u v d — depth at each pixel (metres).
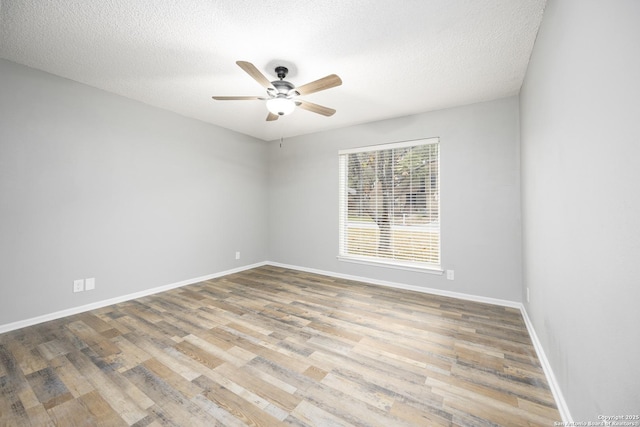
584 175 1.12
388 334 2.29
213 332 2.32
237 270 4.46
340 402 1.50
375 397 1.53
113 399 1.51
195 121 3.80
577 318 1.22
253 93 2.95
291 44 2.04
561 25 1.37
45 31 1.90
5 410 1.42
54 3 1.62
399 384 1.65
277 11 1.69
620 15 0.82
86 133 2.76
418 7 1.65
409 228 3.58
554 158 1.54
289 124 4.02
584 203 1.13
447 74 2.47
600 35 0.96
